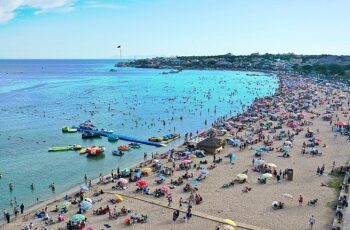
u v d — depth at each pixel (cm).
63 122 10850
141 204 4756
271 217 4288
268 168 6025
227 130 9319
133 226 4138
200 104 14750
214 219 4247
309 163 6384
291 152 7131
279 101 14288
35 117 11588
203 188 5272
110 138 8712
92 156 7344
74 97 16550
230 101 15662
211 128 9700
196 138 8444
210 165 6375
